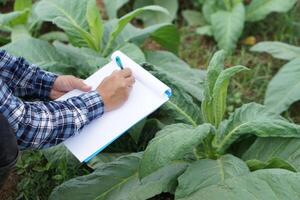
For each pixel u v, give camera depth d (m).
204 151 2.26
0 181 1.70
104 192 2.14
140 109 2.11
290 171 1.97
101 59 2.52
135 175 2.17
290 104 2.62
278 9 3.26
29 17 3.17
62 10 2.76
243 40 3.35
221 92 2.16
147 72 2.22
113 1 3.14
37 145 1.88
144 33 2.80
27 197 2.38
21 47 2.66
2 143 1.61
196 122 2.31
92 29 2.65
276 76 2.76
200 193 1.92
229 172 2.03
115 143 2.51
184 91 2.41
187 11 3.52
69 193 2.14
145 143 2.48
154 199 2.31
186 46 3.32
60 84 2.23
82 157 2.01
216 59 2.17
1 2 3.59
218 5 3.37
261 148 2.24
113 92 2.07
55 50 2.71
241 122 2.23
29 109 1.84
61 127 1.91
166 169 2.16
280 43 2.99
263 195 1.87
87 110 2.00
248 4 3.59
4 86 1.77
